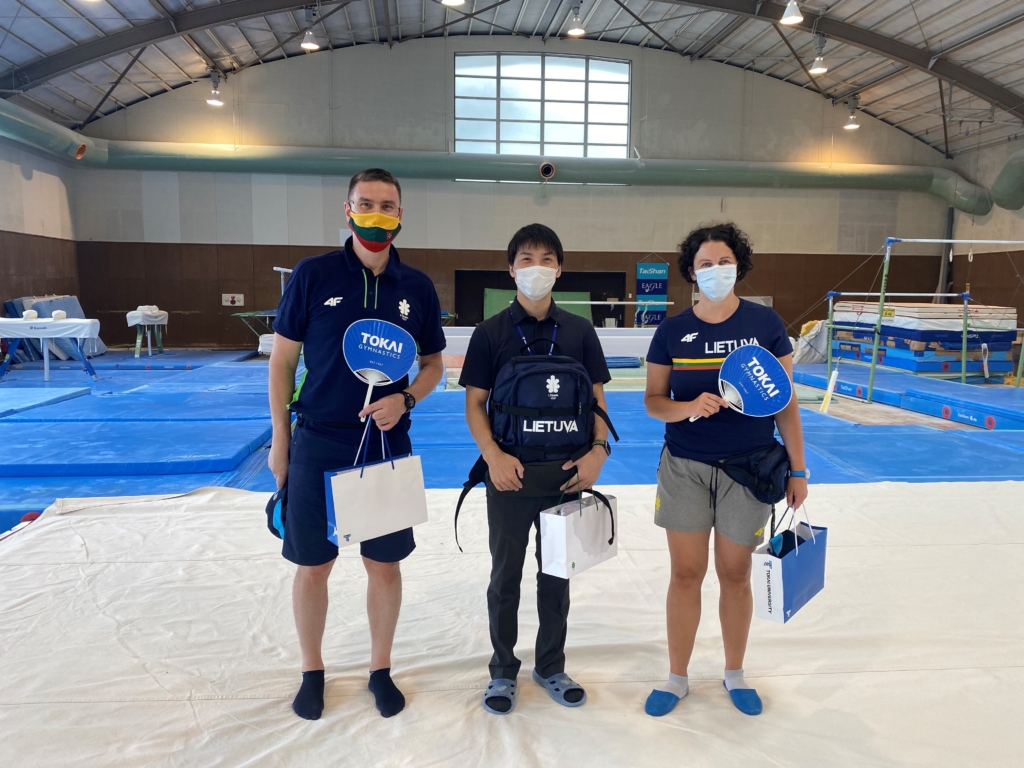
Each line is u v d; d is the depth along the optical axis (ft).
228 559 9.65
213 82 43.42
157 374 33.76
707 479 6.36
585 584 9.19
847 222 50.62
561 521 6.06
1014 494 12.93
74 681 6.72
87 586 8.77
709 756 5.79
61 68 36.22
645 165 45.85
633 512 11.97
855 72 45.03
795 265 50.52
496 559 6.51
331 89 46.68
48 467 14.16
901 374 31.83
